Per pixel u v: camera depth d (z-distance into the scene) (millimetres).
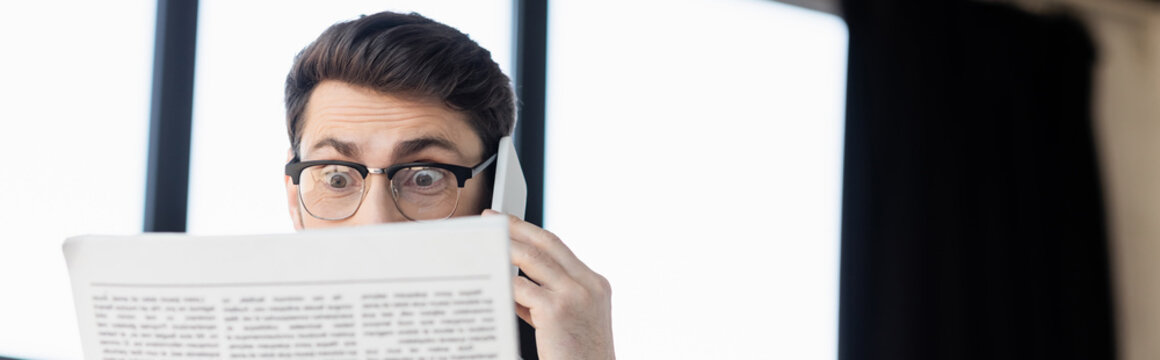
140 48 2092
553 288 944
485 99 1099
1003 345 2805
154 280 711
